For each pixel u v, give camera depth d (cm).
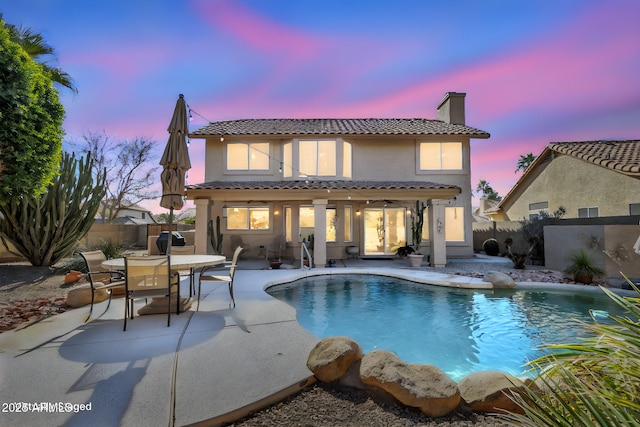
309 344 454
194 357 406
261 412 303
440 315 741
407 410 308
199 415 282
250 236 1688
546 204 1884
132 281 522
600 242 1013
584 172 1598
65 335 486
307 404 319
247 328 525
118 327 527
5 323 545
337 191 1291
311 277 1139
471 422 292
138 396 312
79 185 1077
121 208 2781
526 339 596
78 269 977
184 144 678
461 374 461
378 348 560
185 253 874
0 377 348
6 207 941
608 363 219
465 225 1675
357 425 285
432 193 1317
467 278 1033
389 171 1694
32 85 773
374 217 1755
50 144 857
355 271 1190
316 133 1608
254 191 1284
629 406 176
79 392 318
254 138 1645
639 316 217
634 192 1355
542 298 868
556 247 1198
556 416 177
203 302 704
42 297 738
